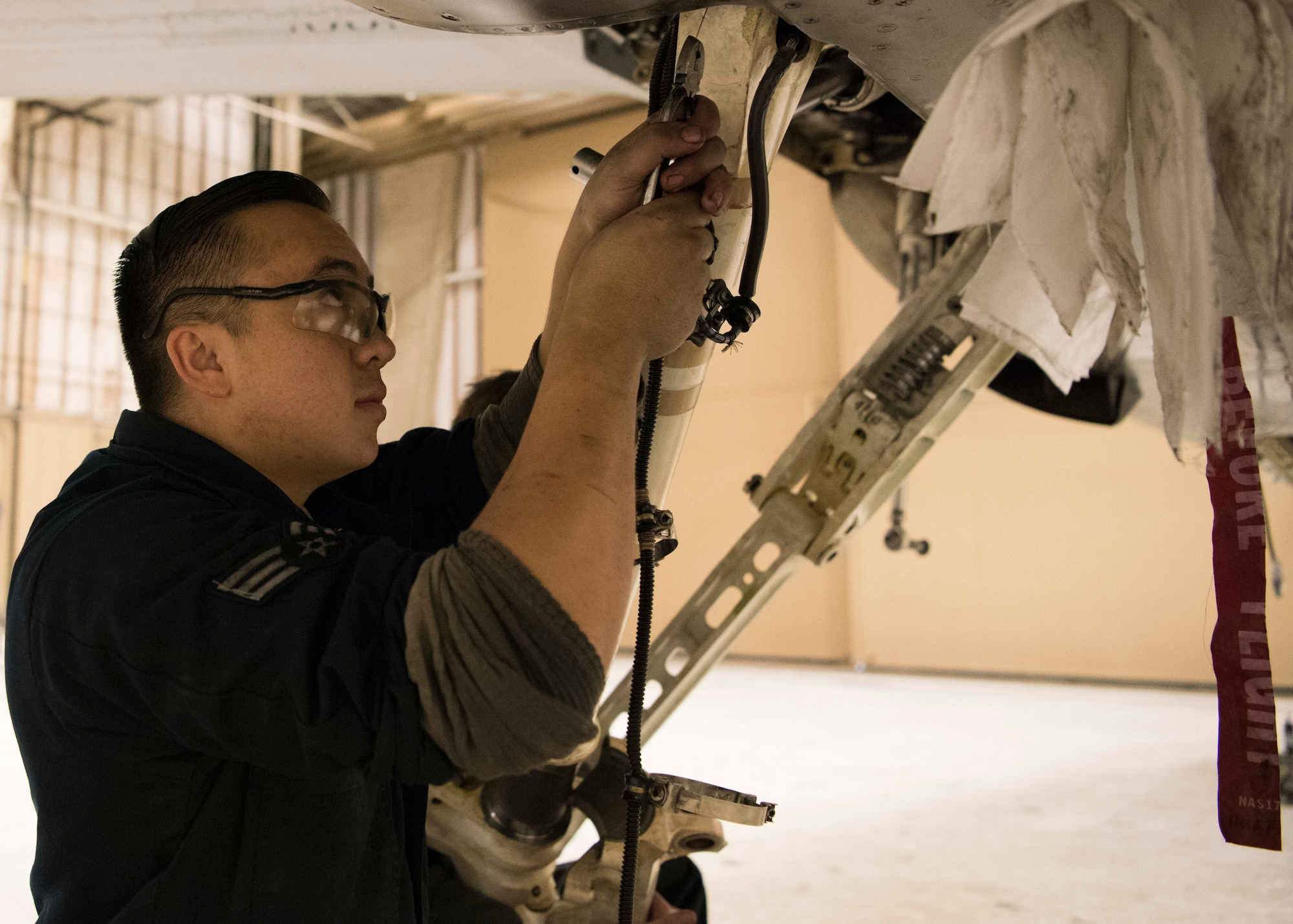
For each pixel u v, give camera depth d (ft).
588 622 1.85
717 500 25.36
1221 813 2.11
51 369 32.17
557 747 1.83
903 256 5.39
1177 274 1.99
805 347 24.38
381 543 2.05
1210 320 1.83
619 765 4.07
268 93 5.46
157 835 2.10
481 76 5.05
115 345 33.63
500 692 1.77
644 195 2.35
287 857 2.16
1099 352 3.17
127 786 2.10
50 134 32.14
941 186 2.20
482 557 1.81
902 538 5.15
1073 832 8.93
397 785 2.66
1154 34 1.84
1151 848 8.36
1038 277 2.20
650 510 2.48
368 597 1.90
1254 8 1.89
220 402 2.53
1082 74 2.03
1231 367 2.14
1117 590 20.39
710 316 2.41
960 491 22.21
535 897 4.19
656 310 2.11
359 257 2.67
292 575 1.94
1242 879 7.50
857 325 23.30
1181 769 11.55
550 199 29.19
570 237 2.64
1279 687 18.53
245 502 2.37
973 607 21.91
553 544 1.84
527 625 1.78
